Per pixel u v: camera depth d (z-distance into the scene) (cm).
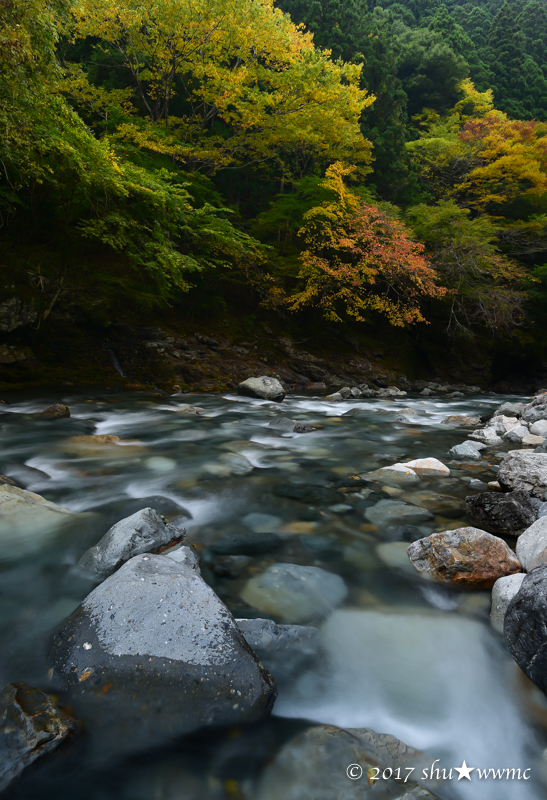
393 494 386
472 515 333
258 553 272
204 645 170
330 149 1922
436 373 2020
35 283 1143
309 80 1486
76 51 1928
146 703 154
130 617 178
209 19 1445
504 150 2361
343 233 1662
